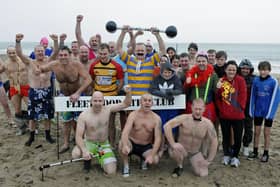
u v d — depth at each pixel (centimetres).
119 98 571
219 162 587
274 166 574
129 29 614
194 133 523
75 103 570
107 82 586
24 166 567
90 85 623
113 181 508
